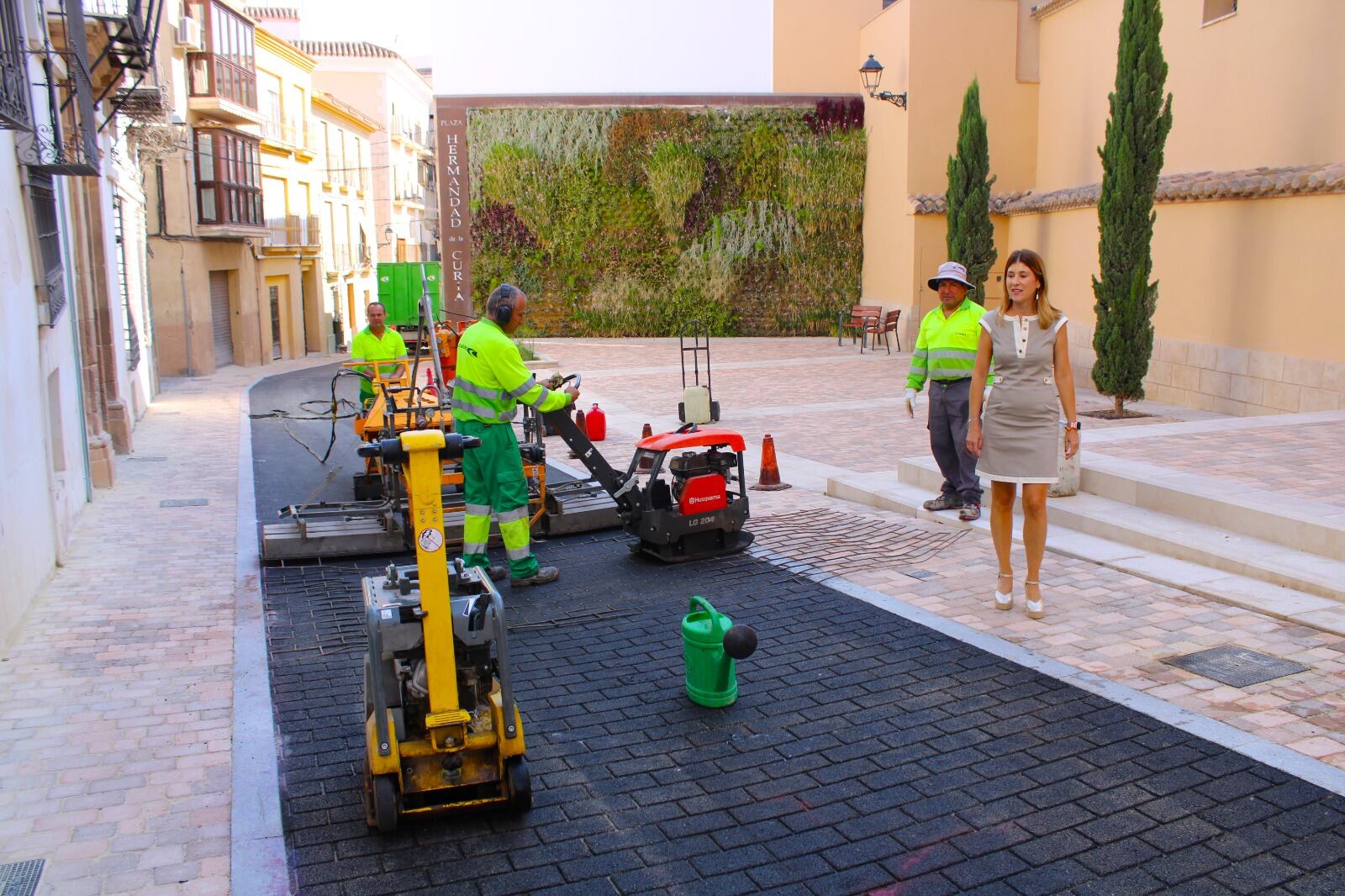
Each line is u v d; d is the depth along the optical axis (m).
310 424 16.52
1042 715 4.75
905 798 4.09
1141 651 5.44
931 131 24.78
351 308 43.62
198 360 27.28
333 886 3.62
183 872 3.74
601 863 3.72
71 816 4.15
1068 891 3.46
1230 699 4.81
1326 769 4.15
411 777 3.95
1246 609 5.93
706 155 28.52
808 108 28.22
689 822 3.98
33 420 7.31
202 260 27.56
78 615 6.69
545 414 7.34
